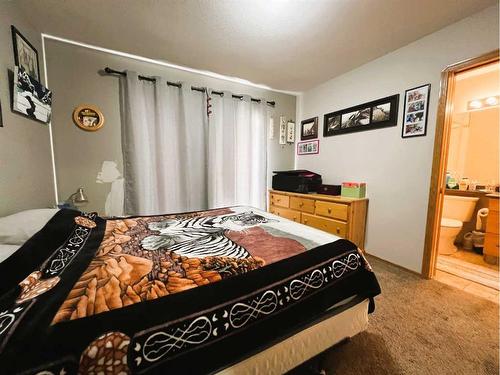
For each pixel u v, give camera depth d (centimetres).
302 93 348
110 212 238
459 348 125
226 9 163
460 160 293
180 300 74
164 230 147
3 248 82
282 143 353
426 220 204
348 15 168
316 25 180
